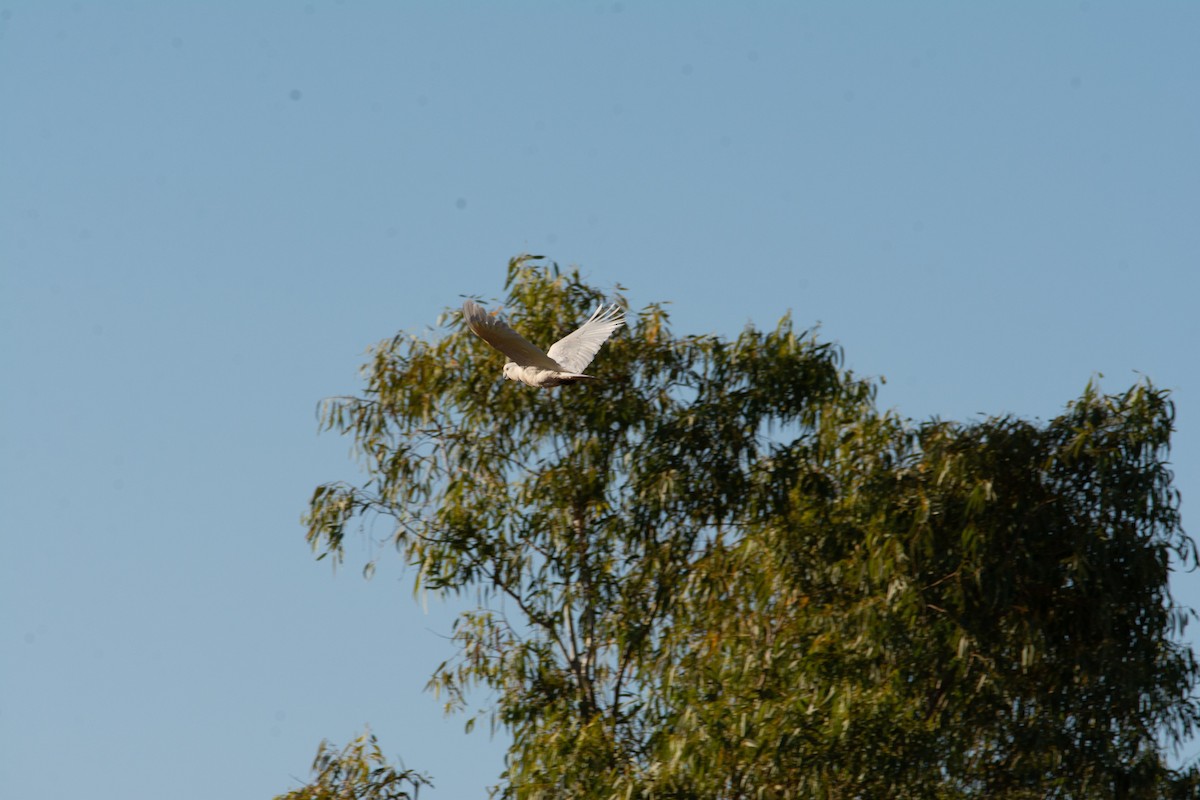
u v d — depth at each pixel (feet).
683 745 66.85
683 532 82.38
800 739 66.74
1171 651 73.26
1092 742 71.72
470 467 83.61
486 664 80.59
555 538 81.61
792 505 82.02
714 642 73.92
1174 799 70.74
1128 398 75.72
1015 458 75.82
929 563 74.49
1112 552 72.54
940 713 73.26
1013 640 74.28
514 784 71.82
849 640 72.13
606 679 81.51
